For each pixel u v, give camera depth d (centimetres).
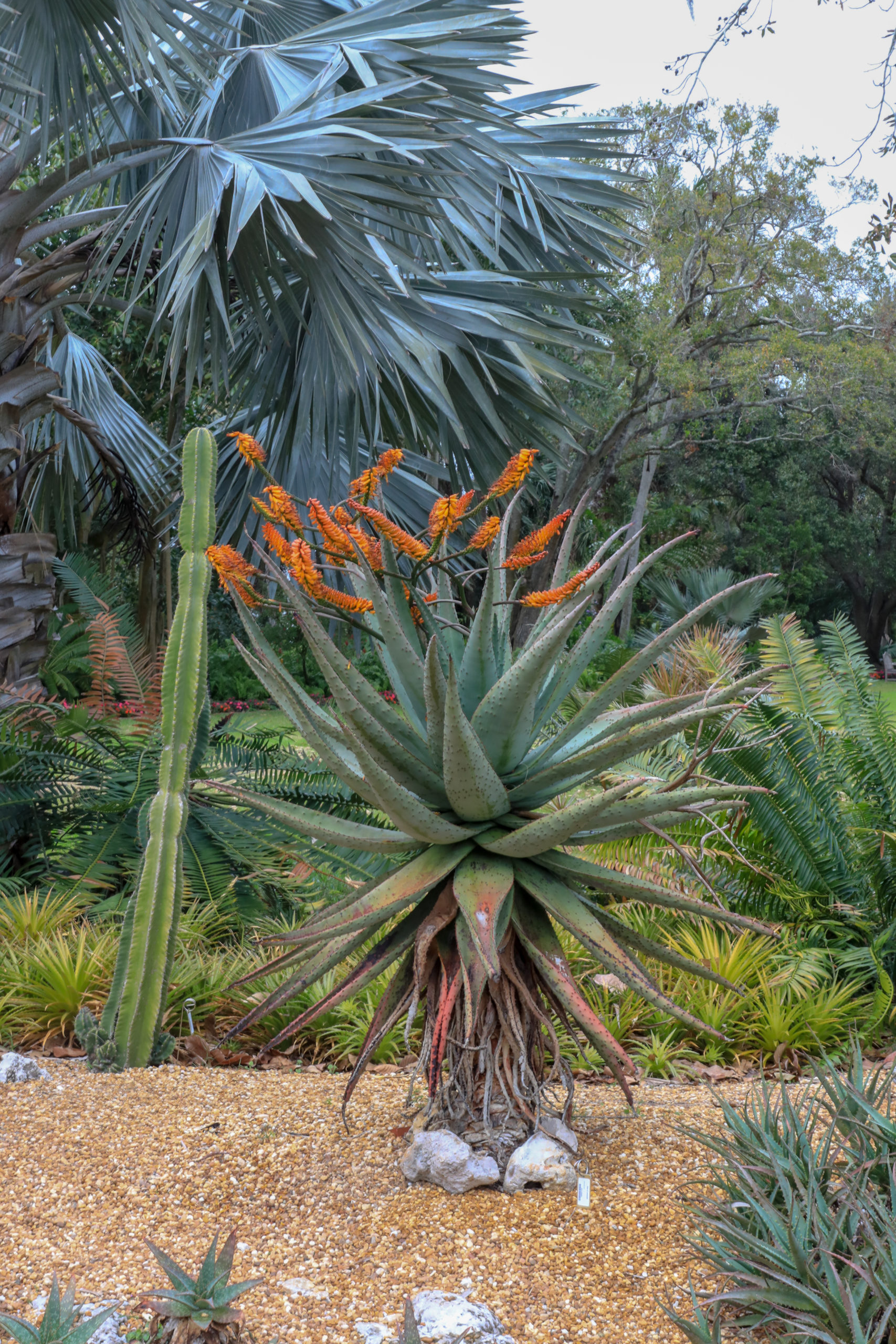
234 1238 182
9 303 646
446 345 642
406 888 230
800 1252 180
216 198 551
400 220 711
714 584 1638
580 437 1948
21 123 564
